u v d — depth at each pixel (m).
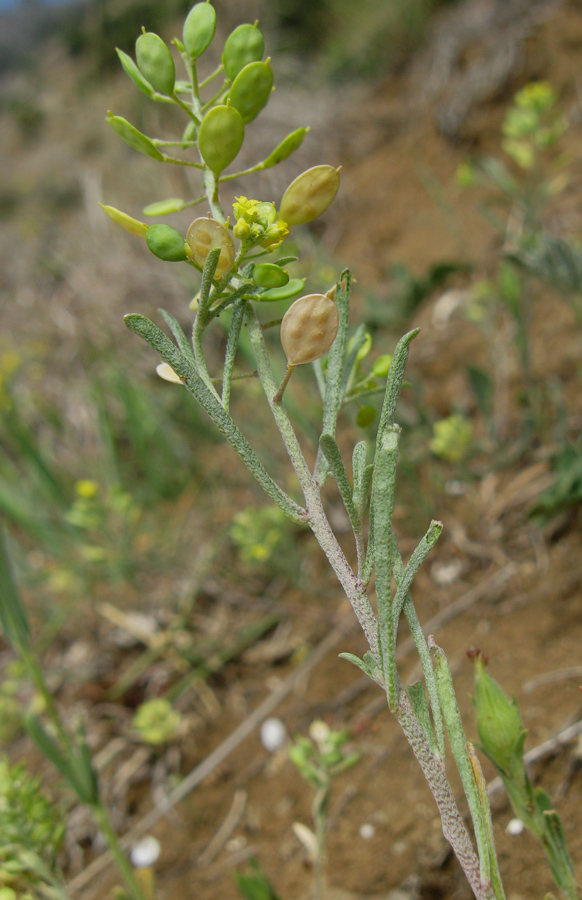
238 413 0.37
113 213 0.12
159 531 0.34
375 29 0.71
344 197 0.54
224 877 0.21
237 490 0.36
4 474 0.39
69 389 0.48
